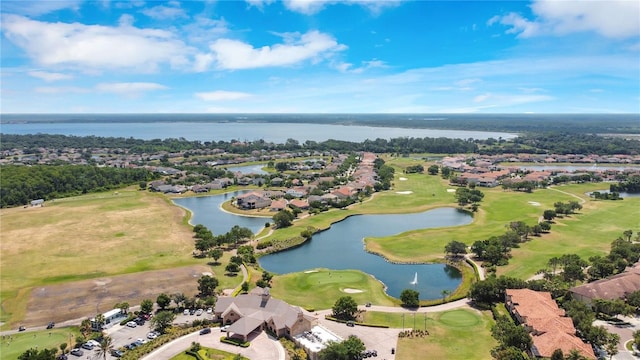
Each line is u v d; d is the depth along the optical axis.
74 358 90.06
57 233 188.12
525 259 152.00
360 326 105.81
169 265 149.50
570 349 86.56
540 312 100.81
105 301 120.50
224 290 127.06
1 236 183.50
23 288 129.25
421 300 123.94
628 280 119.31
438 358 90.81
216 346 94.94
